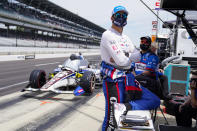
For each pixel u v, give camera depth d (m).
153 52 3.29
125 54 1.78
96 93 5.82
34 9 39.03
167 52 9.41
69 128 3.06
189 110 2.18
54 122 3.35
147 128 1.44
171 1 2.52
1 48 21.72
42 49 31.70
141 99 1.75
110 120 1.78
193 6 2.52
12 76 9.05
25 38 38.88
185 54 8.95
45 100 4.89
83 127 3.10
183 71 3.65
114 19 1.79
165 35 11.38
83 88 5.27
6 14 30.53
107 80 1.86
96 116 3.64
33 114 3.78
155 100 1.76
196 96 1.95
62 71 5.69
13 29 36.81
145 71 3.10
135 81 1.81
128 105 1.68
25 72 10.62
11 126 3.15
